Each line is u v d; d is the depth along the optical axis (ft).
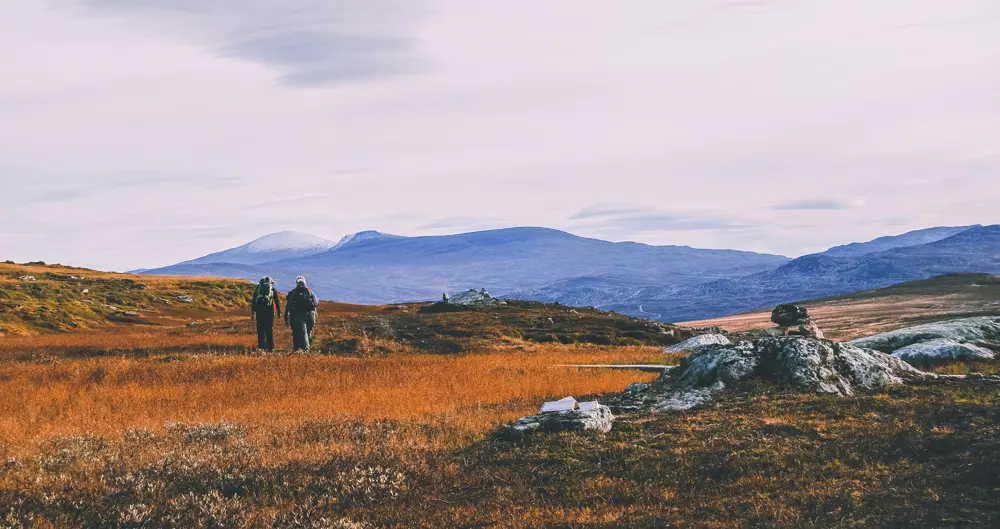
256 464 37.04
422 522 28.78
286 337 123.75
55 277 249.55
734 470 32.58
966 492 27.45
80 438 43.75
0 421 50.80
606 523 27.02
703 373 52.16
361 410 52.95
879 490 28.48
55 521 29.84
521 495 31.17
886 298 313.12
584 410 42.93
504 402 55.83
